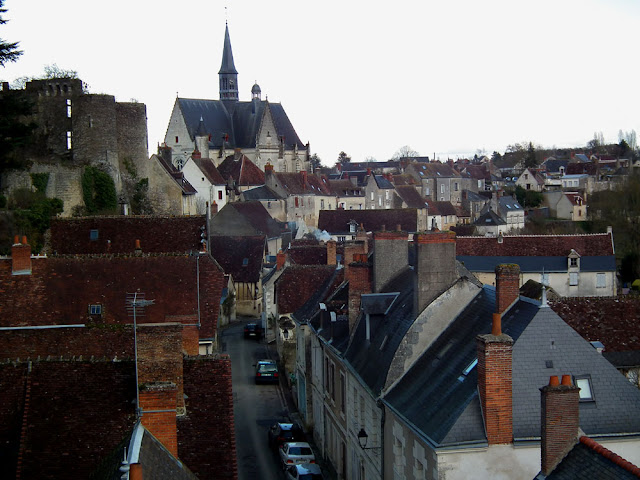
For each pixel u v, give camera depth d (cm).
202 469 1830
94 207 6103
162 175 7369
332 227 9675
